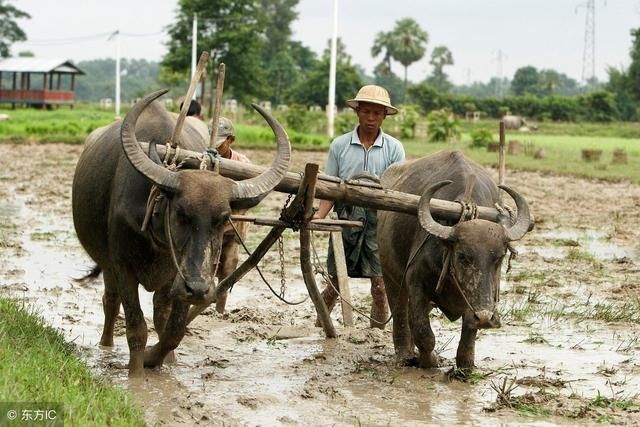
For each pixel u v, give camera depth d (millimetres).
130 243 6742
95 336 8148
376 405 6438
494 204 7320
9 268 10938
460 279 6535
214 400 6434
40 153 30484
